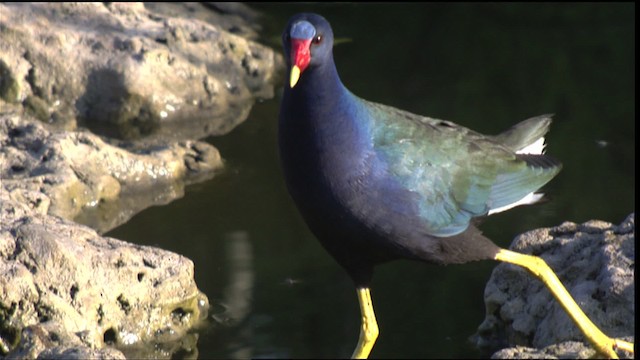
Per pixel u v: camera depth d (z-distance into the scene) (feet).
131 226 42.50
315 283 38.78
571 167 46.98
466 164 31.68
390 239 30.37
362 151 29.53
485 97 53.26
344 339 35.96
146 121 51.24
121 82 51.16
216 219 43.04
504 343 35.45
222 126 51.49
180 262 36.17
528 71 56.24
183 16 60.34
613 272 32.53
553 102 52.90
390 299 38.27
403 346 35.55
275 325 36.35
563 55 57.98
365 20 62.69
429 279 39.65
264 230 42.27
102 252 35.09
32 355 31.12
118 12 55.57
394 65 57.06
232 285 38.37
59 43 51.85
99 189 43.55
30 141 44.37
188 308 35.99
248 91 54.70
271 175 46.57
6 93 50.55
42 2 53.93
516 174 32.81
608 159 47.55
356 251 30.73
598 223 35.83
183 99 52.29
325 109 29.09
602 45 58.95
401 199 30.07
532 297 34.91
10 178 42.14
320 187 29.48
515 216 43.16
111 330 34.14
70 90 51.37
